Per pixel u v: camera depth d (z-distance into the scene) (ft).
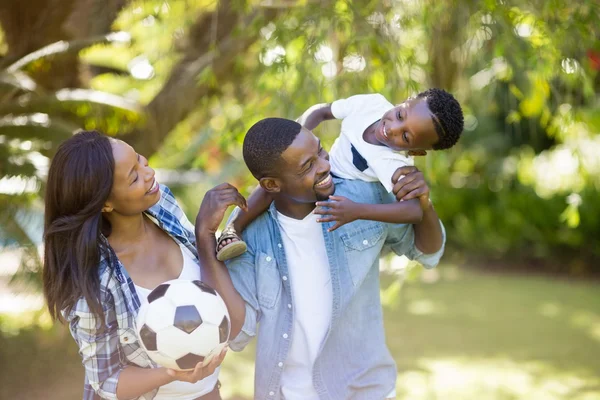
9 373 18.43
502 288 28.43
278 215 7.46
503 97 15.33
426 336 21.31
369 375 7.63
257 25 12.14
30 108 16.67
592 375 17.30
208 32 17.89
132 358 6.92
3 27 17.46
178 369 6.37
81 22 17.03
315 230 7.41
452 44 13.42
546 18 11.28
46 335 19.61
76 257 6.58
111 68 21.39
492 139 36.96
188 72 17.85
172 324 6.27
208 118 19.88
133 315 6.79
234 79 17.08
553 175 32.65
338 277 7.34
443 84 13.89
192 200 26.35
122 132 18.24
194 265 7.45
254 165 6.79
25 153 15.72
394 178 7.01
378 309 7.75
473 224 33.76
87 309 6.57
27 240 15.39
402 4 12.10
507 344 20.26
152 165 18.98
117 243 7.08
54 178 6.70
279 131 6.68
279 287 7.42
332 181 7.04
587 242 30.53
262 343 7.45
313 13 11.18
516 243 32.42
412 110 7.14
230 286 7.13
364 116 7.72
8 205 15.39
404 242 7.98
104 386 6.68
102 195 6.56
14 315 23.26
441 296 27.07
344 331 7.51
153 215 7.36
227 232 7.18
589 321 22.70
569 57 11.27
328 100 11.37
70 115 18.01
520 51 11.37
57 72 18.15
